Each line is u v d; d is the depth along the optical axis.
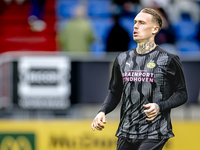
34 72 20.41
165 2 25.69
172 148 19.66
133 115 9.30
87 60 20.45
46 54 20.69
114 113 20.42
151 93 9.15
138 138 9.24
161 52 9.34
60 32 26.28
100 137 19.67
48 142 19.84
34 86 20.41
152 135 9.17
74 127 19.81
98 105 20.47
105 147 19.66
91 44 24.84
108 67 20.48
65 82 20.44
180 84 9.29
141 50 9.51
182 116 20.20
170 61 9.18
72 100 20.45
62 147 19.80
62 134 19.81
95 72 20.45
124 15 25.77
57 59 20.45
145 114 9.20
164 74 9.15
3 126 19.95
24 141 19.91
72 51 23.52
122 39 22.38
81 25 23.62
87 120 20.22
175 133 19.69
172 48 23.69
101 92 20.47
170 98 9.09
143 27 9.45
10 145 19.91
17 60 20.38
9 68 20.34
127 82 9.39
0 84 20.23
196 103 20.11
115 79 9.84
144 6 25.75
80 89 20.47
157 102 8.89
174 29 25.97
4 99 20.30
